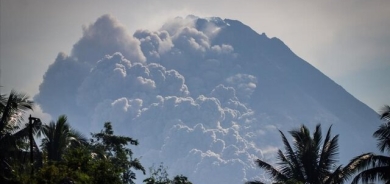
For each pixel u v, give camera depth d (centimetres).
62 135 5897
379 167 6041
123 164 6488
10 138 5612
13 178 4778
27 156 5706
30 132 5225
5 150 5606
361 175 6066
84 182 4559
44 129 5816
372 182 6059
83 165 4778
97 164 4794
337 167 6569
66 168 4666
